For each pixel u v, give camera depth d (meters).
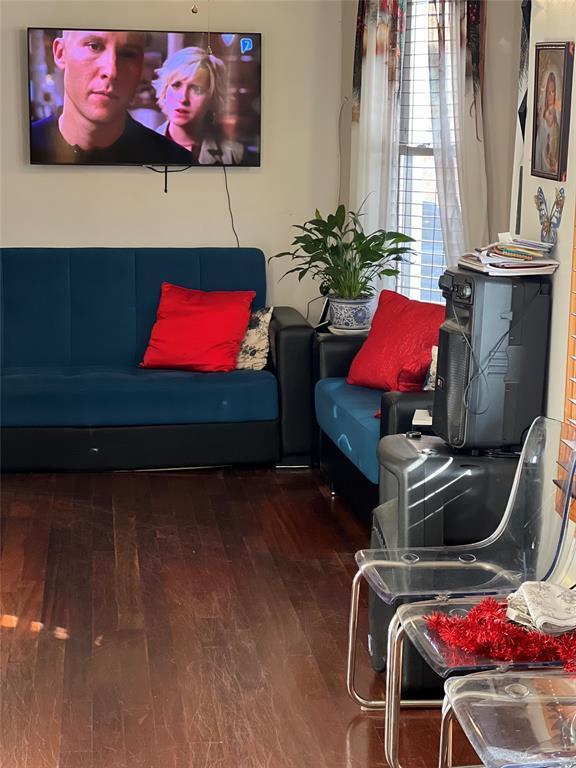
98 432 4.46
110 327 4.84
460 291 2.81
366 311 4.61
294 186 5.12
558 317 2.79
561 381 2.77
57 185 4.96
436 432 2.91
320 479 4.52
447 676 2.13
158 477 4.51
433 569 2.53
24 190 4.94
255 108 4.97
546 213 2.92
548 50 2.87
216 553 3.72
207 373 4.63
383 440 2.90
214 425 4.52
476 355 2.77
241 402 4.51
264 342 4.74
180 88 4.89
